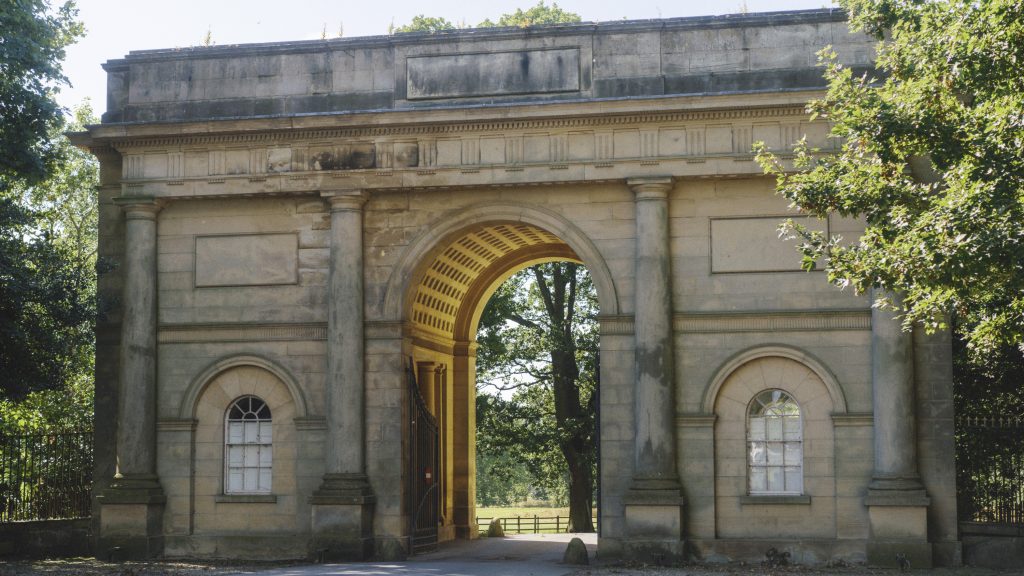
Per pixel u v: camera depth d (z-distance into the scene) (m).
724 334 35.50
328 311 37.28
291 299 37.75
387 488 36.62
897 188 27.58
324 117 37.00
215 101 38.53
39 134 39.06
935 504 33.94
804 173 29.66
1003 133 24.88
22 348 37.66
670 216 36.06
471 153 36.66
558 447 62.91
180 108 38.72
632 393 35.66
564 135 36.34
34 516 40.56
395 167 37.00
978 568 33.38
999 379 40.03
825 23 35.91
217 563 35.94
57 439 42.56
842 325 34.94
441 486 43.25
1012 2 24.78
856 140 27.80
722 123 35.59
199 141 38.06
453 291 42.62
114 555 36.94
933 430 34.16
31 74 38.84
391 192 37.41
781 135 35.38
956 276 24.86
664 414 35.00
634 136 35.97
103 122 39.59
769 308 35.41
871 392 34.66
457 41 37.41
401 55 37.69
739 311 35.44
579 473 59.88
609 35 36.72
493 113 36.22
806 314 35.06
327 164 37.38
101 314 38.03
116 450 38.31
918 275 25.47
